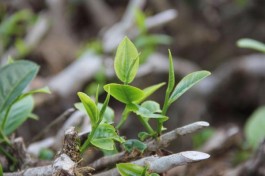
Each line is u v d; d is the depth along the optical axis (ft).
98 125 1.74
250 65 5.32
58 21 5.23
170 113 4.90
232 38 5.98
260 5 6.01
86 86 4.13
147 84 4.65
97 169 1.94
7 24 4.38
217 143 3.21
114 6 6.08
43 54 4.82
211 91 5.21
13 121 2.14
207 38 5.85
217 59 5.84
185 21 5.85
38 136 2.44
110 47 4.23
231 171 2.92
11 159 2.13
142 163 1.75
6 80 2.04
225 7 6.24
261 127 3.24
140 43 3.90
